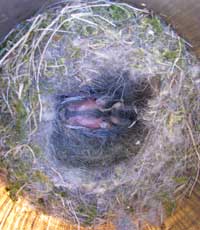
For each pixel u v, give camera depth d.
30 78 0.17
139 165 0.18
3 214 0.17
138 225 0.18
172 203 0.18
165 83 0.17
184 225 0.17
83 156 0.19
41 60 0.17
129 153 0.19
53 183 0.18
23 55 0.17
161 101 0.17
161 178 0.18
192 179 0.18
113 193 0.18
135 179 0.18
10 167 0.17
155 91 0.18
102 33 0.17
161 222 0.18
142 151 0.18
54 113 0.18
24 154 0.17
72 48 0.17
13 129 0.17
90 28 0.17
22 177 0.17
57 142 0.19
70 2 0.17
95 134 0.20
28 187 0.17
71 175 0.18
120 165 0.18
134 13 0.17
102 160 0.19
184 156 0.18
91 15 0.17
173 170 0.18
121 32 0.17
